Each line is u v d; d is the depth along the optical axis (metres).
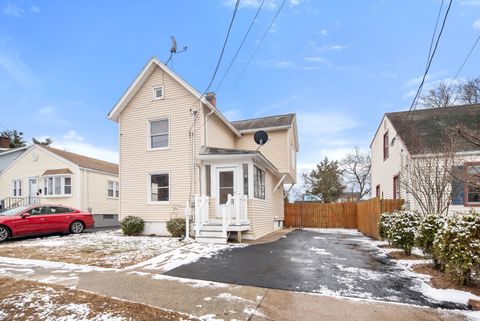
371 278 5.76
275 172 15.80
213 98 16.39
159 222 13.03
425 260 7.16
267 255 8.14
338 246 9.97
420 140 12.03
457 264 4.90
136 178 13.59
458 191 9.88
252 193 11.74
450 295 4.71
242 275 5.99
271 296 4.74
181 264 6.96
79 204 18.48
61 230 13.13
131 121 13.97
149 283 5.39
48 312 3.99
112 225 21.27
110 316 3.87
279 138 16.75
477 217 5.02
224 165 12.17
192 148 12.82
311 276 5.93
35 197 19.45
